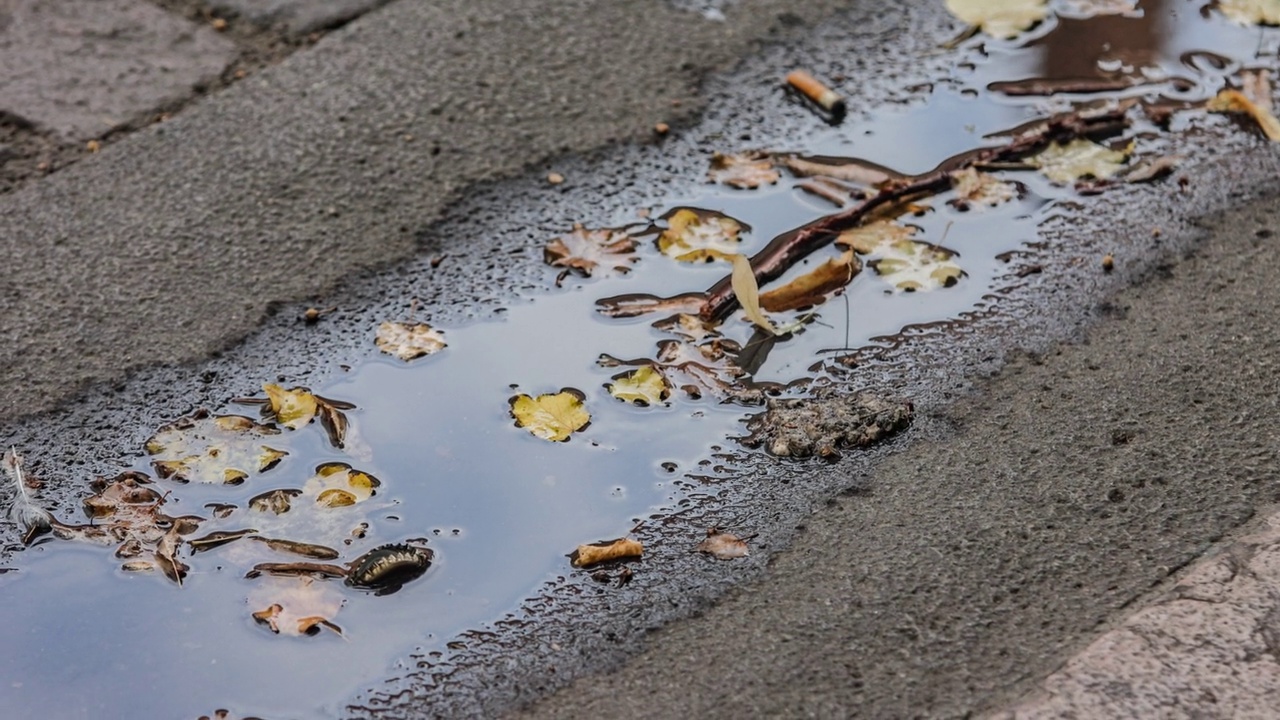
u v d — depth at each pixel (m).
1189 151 3.07
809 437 2.29
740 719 1.78
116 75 3.40
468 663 1.92
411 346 2.54
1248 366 2.39
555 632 1.96
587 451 2.31
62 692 1.92
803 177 3.03
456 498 2.22
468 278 2.72
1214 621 1.85
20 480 2.23
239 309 2.63
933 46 3.53
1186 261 2.71
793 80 3.33
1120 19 3.64
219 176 3.01
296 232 2.83
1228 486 2.12
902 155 3.10
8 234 2.85
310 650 1.96
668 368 2.48
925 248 2.79
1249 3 3.68
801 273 2.73
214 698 1.90
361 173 3.00
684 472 2.25
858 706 1.78
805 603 1.96
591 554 2.07
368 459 2.30
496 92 3.29
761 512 2.16
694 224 2.86
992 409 2.34
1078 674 1.78
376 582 2.05
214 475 2.26
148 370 2.48
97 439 2.34
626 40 3.52
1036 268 2.72
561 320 2.61
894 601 1.95
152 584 2.07
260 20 3.64
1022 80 3.38
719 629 1.94
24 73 3.38
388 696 1.88
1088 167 3.03
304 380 2.47
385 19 3.62
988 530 2.07
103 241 2.82
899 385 2.41
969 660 1.84
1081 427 2.28
